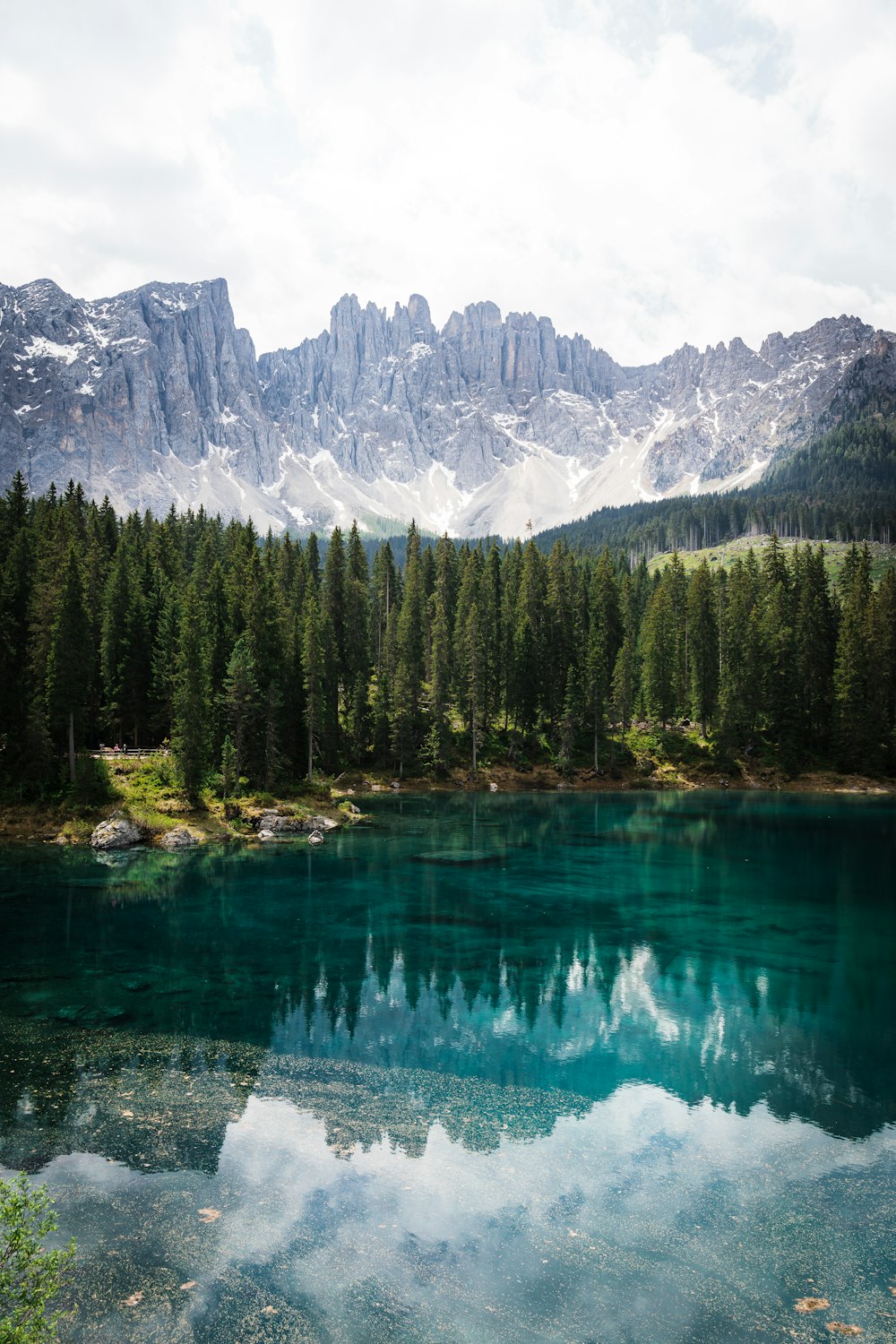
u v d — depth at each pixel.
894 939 39.09
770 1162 19.19
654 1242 16.03
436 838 68.50
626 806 89.25
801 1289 14.73
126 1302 14.08
